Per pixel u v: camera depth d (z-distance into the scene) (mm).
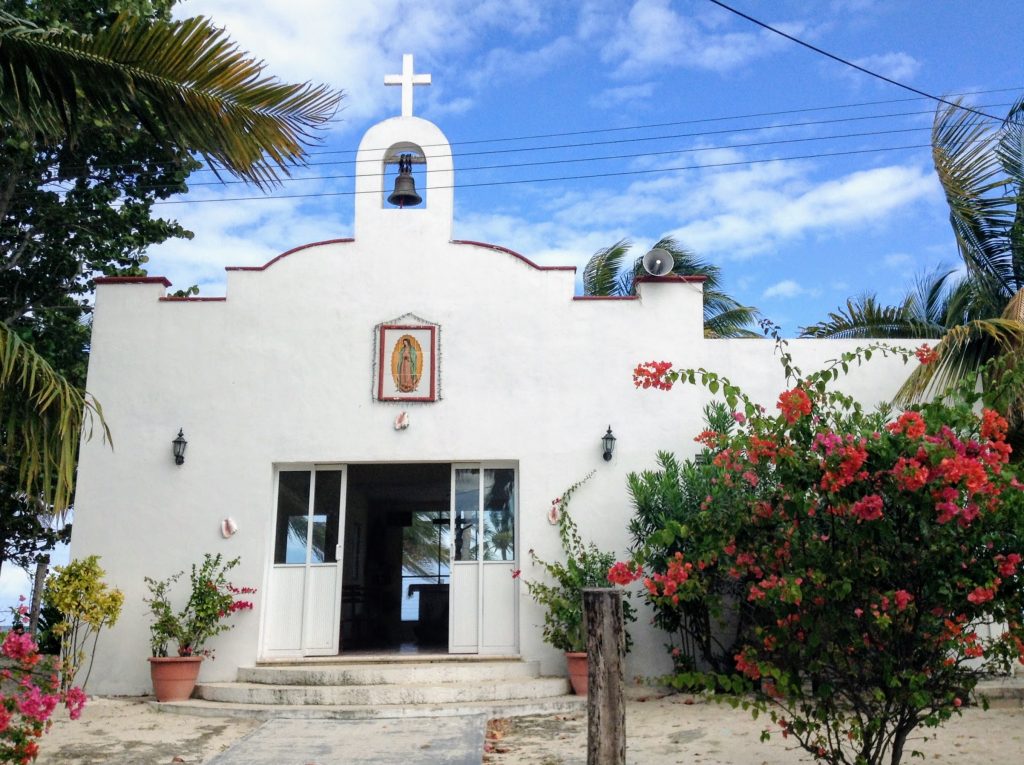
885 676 4879
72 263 16047
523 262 11500
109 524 10844
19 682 5391
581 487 10945
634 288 11836
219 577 10648
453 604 10969
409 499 14914
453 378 11227
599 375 11234
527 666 10305
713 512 5566
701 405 11141
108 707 9617
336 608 10906
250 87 6746
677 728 8125
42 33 6422
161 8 14078
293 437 11078
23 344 7180
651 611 10492
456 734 8039
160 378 11195
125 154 15711
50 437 7426
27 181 15250
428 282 11445
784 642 5078
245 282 11438
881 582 4984
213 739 8062
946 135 11594
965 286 15031
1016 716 8211
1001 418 4770
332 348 11281
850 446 4762
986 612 4996
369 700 9250
